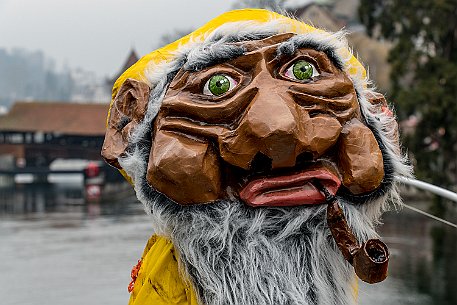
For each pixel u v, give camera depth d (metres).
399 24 20.14
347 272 1.95
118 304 9.52
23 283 11.08
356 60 2.10
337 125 1.79
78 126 42.53
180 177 1.76
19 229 19.62
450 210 18.14
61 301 9.72
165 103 1.84
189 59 1.88
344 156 1.82
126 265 12.73
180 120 1.81
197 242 1.86
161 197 1.87
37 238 17.23
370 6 20.50
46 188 43.19
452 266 11.20
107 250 14.77
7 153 43.84
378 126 1.96
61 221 21.89
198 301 1.90
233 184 1.83
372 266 1.65
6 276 11.72
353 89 1.90
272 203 1.78
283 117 1.69
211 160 1.78
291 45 1.84
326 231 1.88
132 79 2.01
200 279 1.89
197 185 1.77
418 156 18.41
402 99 18.28
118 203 30.30
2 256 14.09
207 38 1.93
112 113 2.01
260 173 1.80
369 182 1.82
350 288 1.97
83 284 10.94
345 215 1.87
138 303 1.97
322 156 1.84
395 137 2.02
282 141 1.68
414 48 18.95
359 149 1.82
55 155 43.69
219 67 1.84
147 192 1.90
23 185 45.69
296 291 1.83
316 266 1.87
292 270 1.84
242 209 1.83
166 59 2.07
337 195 1.88
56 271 12.16
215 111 1.77
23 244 16.08
